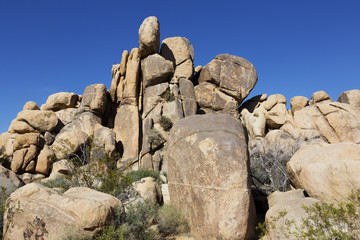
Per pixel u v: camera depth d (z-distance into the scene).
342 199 6.17
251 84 25.42
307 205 6.09
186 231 7.24
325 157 7.23
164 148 20.44
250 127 23.17
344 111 20.58
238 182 6.38
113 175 8.70
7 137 21.05
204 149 7.14
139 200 8.41
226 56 25.81
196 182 7.07
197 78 26.84
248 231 6.16
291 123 22.03
